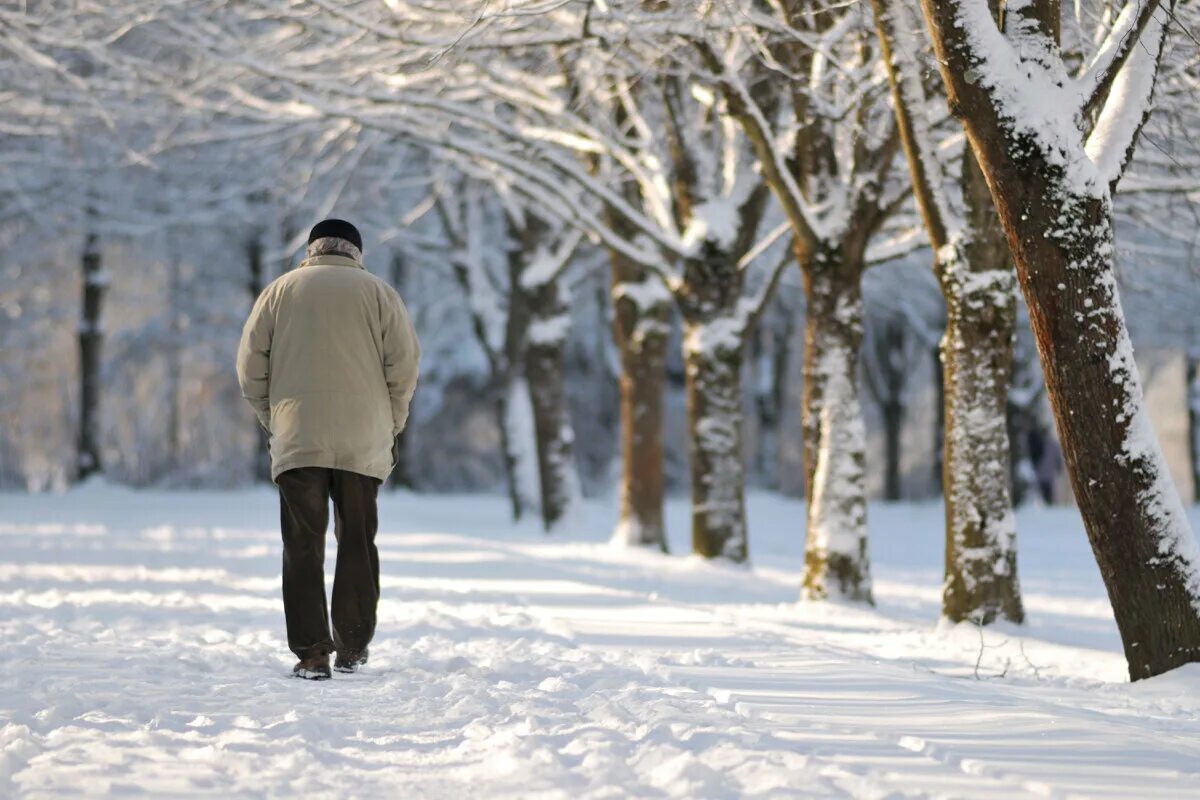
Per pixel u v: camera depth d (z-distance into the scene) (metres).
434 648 15.60
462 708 10.87
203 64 34.41
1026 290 15.20
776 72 27.91
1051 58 15.11
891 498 84.56
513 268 52.44
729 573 34.34
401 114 33.38
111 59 32.66
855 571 26.44
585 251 58.34
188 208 70.38
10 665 13.58
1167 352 83.25
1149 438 15.19
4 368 87.94
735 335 35.88
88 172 61.44
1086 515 15.42
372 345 14.01
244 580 25.81
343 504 13.88
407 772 8.59
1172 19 15.85
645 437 41.47
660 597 23.17
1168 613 15.21
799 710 10.78
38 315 85.31
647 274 41.69
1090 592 34.66
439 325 88.50
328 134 37.69
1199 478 85.88
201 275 85.19
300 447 13.56
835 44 27.31
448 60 28.92
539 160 38.06
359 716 10.71
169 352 91.06
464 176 56.53
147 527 45.59
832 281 26.78
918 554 51.22
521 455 56.22
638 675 12.95
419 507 69.31
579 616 18.73
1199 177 28.12
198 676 13.13
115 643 15.88
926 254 54.06
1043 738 9.63
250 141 43.03
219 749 8.84
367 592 13.80
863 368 86.25
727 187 35.81
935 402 94.75
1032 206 14.92
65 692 11.46
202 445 95.38
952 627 22.44
